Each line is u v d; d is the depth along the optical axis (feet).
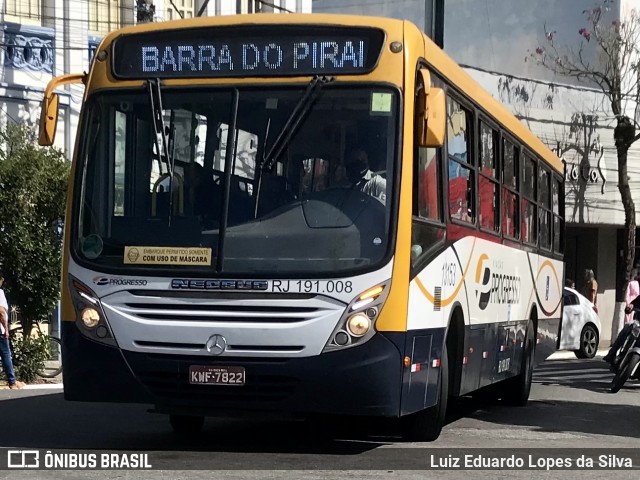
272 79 34.19
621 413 51.44
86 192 34.68
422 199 35.24
